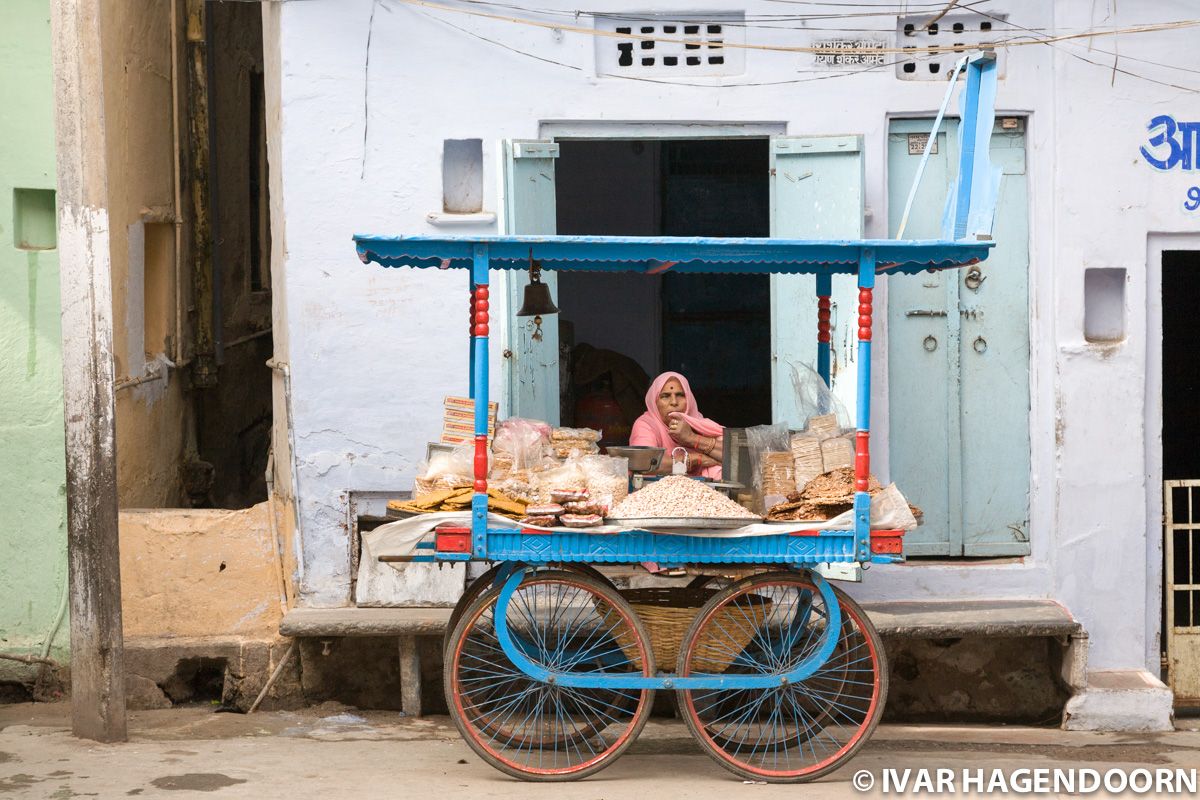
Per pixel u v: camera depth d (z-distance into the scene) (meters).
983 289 7.22
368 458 7.00
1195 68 7.01
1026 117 7.13
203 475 9.26
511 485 5.58
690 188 10.60
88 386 5.87
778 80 7.04
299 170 6.90
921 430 7.25
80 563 5.95
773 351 7.05
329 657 6.96
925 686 7.15
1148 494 7.19
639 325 10.73
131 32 8.02
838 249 5.38
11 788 5.21
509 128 6.98
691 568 5.77
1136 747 6.54
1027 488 7.27
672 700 6.94
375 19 6.89
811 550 5.42
